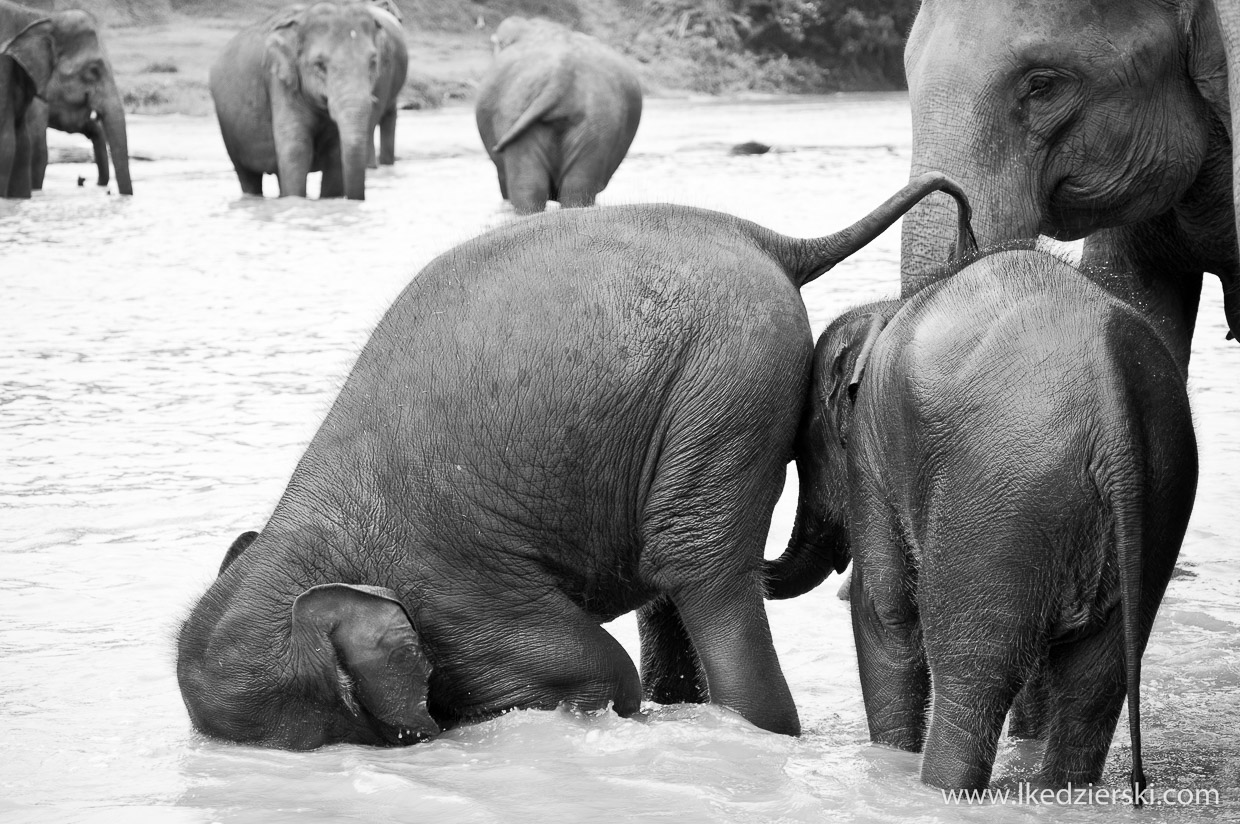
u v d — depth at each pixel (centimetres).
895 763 668
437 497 718
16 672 803
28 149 3512
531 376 717
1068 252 736
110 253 2503
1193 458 620
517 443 717
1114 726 642
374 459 725
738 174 3672
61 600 916
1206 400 1405
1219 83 978
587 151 2912
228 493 1138
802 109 7250
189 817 625
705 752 679
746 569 731
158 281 2203
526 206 2917
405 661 682
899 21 9981
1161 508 605
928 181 771
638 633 877
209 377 1552
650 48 9238
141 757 695
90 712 752
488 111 3027
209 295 2072
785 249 767
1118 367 596
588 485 723
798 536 768
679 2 9581
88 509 1102
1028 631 606
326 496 726
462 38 8600
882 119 6269
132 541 1029
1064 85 977
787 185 3366
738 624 728
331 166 3569
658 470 724
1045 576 600
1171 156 998
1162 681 780
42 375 1574
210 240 2659
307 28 3431
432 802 629
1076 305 616
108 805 639
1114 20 972
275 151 3506
